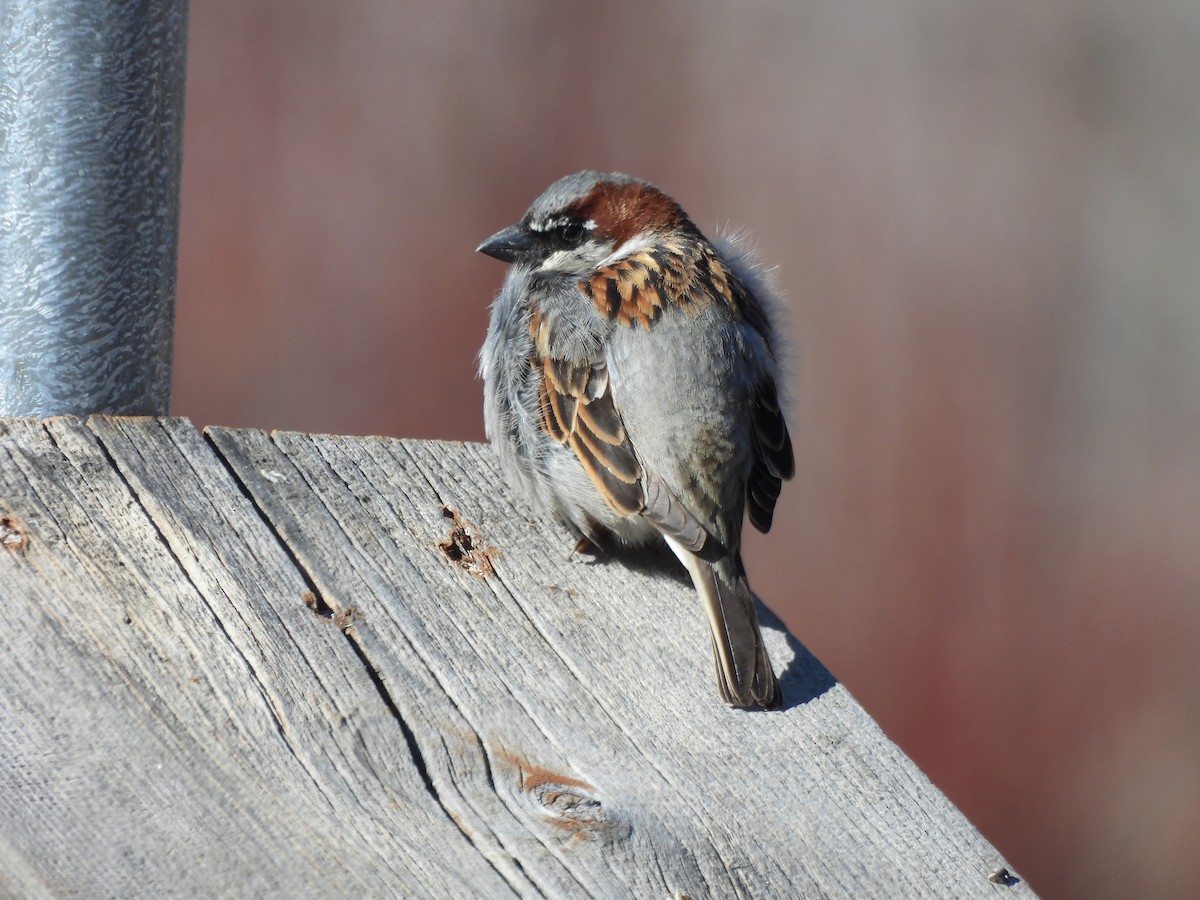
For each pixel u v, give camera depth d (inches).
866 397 854.5
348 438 375.2
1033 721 764.6
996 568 805.2
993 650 777.6
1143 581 831.7
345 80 850.1
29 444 337.1
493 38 888.9
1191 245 991.0
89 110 369.4
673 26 929.5
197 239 791.1
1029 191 987.9
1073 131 1024.2
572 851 288.5
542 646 336.5
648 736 321.1
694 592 366.0
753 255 435.8
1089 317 964.6
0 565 310.2
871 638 774.5
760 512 369.7
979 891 309.3
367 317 791.1
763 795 315.0
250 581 323.9
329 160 829.2
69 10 367.9
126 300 373.7
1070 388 930.7
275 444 361.4
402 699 310.5
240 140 820.6
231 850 270.7
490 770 302.0
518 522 373.4
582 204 414.0
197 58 832.9
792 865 302.0
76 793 273.0
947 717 757.9
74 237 369.4
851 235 905.5
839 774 324.2
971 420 863.7
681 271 389.4
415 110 851.4
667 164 891.4
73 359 370.0
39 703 287.1
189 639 307.9
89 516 326.0
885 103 959.0
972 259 930.1
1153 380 955.3
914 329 882.1
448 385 783.7
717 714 331.3
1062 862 728.3
